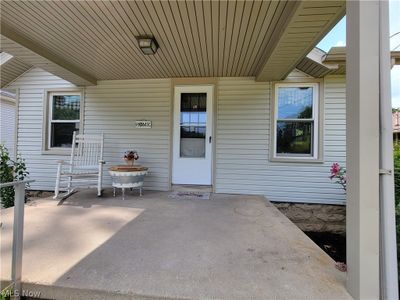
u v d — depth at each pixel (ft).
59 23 9.71
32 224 9.29
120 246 7.38
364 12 4.97
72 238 7.97
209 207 12.05
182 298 5.02
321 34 9.25
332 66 13.23
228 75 15.66
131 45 11.59
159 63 13.82
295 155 15.55
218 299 4.97
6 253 6.82
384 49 4.98
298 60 11.91
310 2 7.43
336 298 5.01
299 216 15.24
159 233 8.49
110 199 13.55
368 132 4.96
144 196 14.40
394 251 4.93
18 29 10.21
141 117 16.76
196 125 16.31
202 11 8.67
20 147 17.81
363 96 4.97
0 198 15.39
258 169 15.64
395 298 4.86
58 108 17.76
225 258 6.67
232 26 9.65
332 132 14.99
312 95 15.33
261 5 8.26
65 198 13.64
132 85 16.83
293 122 15.53
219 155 15.94
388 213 4.95
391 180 4.99
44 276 5.70
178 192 15.70
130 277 5.69
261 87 15.61
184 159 16.38
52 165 17.46
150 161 16.67
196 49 11.86
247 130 15.72
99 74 15.87
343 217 14.85
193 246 7.44
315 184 15.16
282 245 7.56
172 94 16.42
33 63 12.98
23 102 17.83
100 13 8.95
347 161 5.40
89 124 17.20
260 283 5.48
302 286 5.38
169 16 9.05
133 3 8.30
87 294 5.30
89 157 16.30
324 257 6.77
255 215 10.77
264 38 10.62
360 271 4.86
